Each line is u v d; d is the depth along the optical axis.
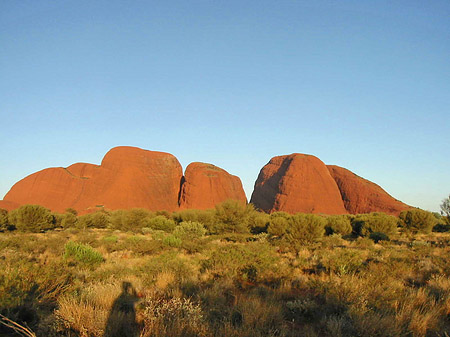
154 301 6.25
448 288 7.91
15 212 34.06
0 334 4.71
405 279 9.62
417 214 32.75
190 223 25.23
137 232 33.72
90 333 4.86
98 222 42.66
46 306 5.86
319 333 5.49
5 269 6.84
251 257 11.11
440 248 17.69
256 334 4.82
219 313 5.98
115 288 7.18
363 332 5.21
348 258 10.90
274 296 7.29
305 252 14.73
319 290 7.76
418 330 5.42
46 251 14.93
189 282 8.13
